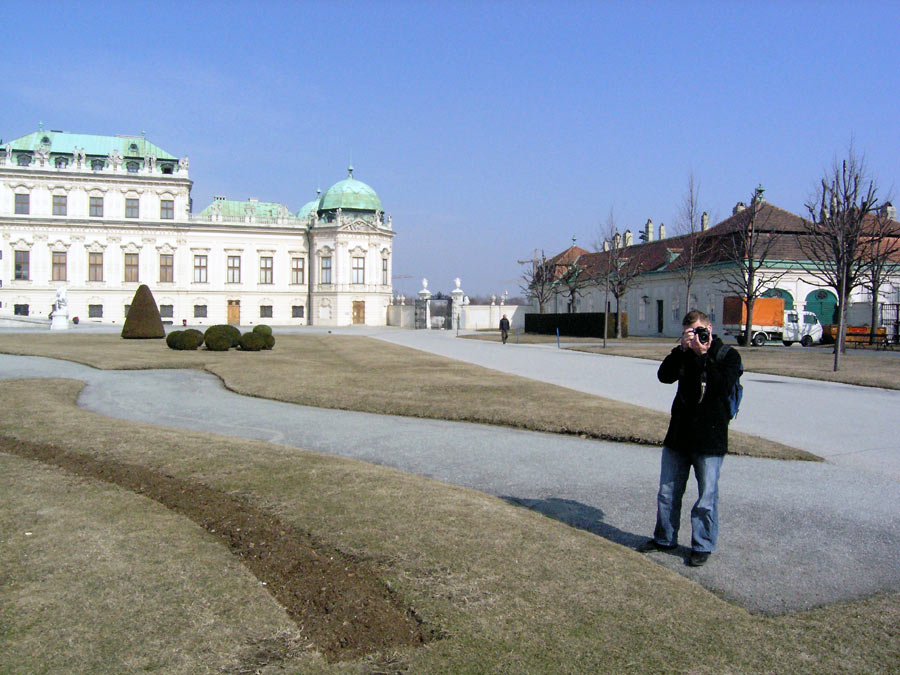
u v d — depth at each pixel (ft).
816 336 135.85
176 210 245.04
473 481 28.68
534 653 13.20
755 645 14.01
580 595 15.85
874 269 122.83
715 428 19.34
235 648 13.10
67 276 234.58
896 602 16.83
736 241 145.18
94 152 239.71
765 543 21.30
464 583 16.17
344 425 41.68
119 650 12.87
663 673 12.70
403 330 224.74
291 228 257.34
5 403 43.80
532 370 75.72
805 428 40.75
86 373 68.95
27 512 20.81
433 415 44.29
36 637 13.23
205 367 75.46
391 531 19.62
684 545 21.03
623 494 26.73
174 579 16.06
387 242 260.01
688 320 19.63
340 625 14.15
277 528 19.95
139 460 28.37
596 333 168.55
